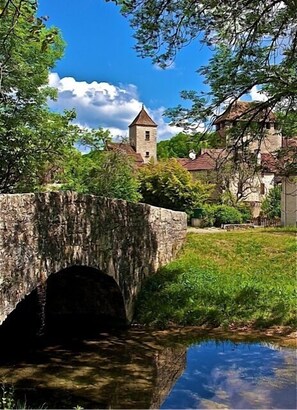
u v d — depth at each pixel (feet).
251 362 29.09
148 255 42.50
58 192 27.68
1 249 21.67
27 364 28.86
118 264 36.19
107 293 37.65
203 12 31.22
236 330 37.04
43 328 37.63
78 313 39.47
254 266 48.06
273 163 40.83
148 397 23.41
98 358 30.19
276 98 34.78
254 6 31.27
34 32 20.67
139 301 40.47
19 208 23.45
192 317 38.70
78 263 29.94
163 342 34.12
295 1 28.71
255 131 39.06
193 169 120.98
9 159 45.27
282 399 23.06
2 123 44.06
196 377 26.48
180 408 21.99
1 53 38.06
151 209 42.83
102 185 71.97
